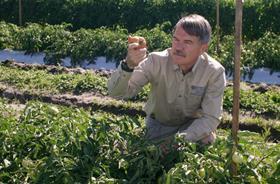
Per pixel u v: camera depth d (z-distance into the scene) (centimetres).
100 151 461
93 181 426
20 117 529
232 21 1536
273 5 1507
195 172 414
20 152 483
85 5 1639
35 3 1705
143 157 437
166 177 412
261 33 1521
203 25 448
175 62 462
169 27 1506
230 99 922
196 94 486
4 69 1121
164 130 529
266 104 930
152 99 513
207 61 480
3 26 1530
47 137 488
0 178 460
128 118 488
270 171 439
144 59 492
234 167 427
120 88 476
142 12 1581
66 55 1391
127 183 426
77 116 511
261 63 1270
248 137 480
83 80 1034
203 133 469
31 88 1018
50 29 1463
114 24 1603
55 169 439
